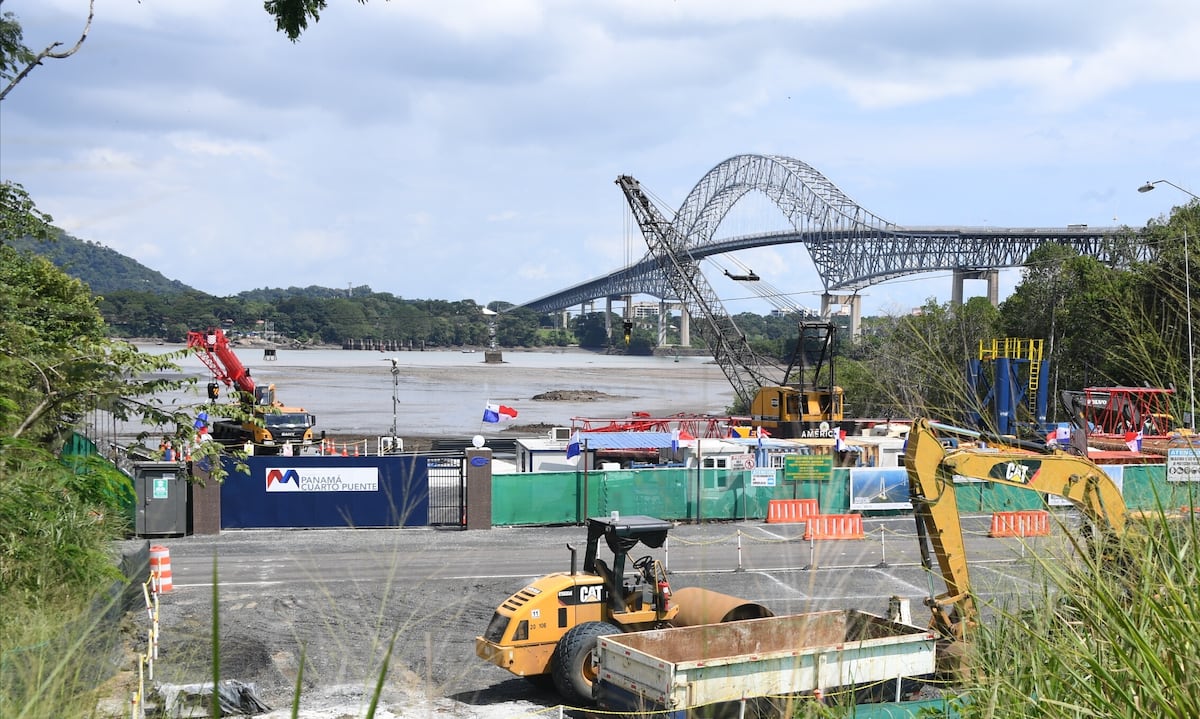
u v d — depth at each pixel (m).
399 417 130.12
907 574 27.31
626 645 13.93
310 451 61.38
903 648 13.10
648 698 12.80
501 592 24.77
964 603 7.31
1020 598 6.34
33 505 10.51
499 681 17.61
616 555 17.31
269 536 34.94
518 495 38.19
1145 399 45.62
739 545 28.17
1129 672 4.65
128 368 14.72
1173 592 4.36
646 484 39.44
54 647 4.64
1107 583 5.04
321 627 20.47
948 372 6.98
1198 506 5.20
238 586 25.53
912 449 13.31
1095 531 5.73
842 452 45.88
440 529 36.94
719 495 39.84
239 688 15.13
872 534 34.69
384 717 14.73
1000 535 7.17
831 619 14.91
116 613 12.05
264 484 36.81
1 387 12.15
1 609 4.86
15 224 19.67
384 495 37.34
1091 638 5.23
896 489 40.22
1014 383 44.81
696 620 17.09
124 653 12.75
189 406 15.92
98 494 16.14
